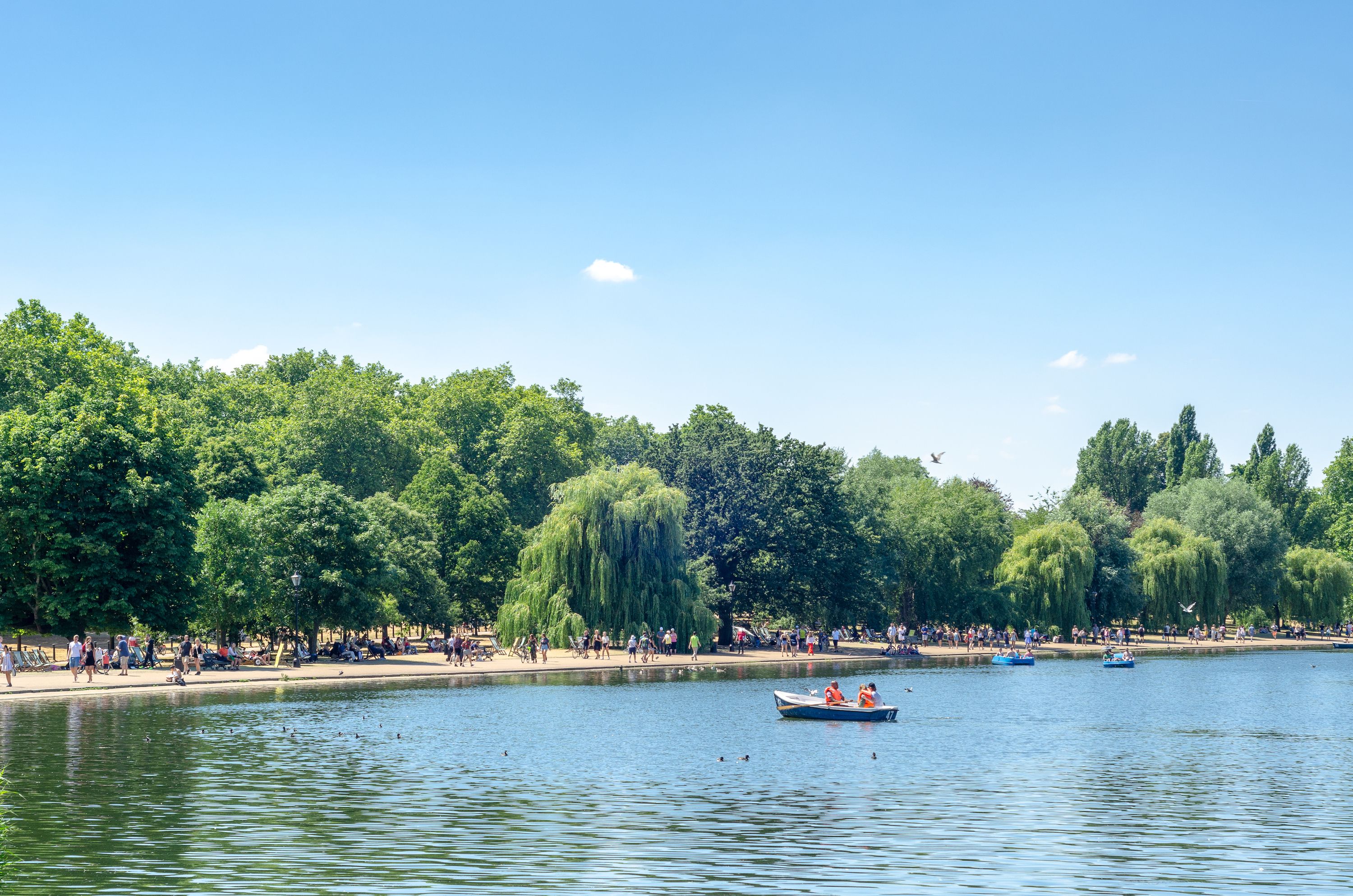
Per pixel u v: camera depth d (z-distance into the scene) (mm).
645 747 43562
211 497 85188
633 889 22578
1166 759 42031
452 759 39594
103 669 68438
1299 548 163250
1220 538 151125
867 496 128625
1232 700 66062
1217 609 139625
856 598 115125
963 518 126562
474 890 22312
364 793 32750
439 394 147500
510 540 112000
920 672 88438
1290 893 22984
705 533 109000
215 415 130750
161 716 50125
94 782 33688
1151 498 167000
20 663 68938
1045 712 58688
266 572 79375
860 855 25719
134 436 76250
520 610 90562
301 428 123062
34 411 91375
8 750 39469
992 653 114312
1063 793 34438
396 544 95375
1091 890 23016
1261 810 31891
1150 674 88750
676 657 93688
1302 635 155750
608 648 92500
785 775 37344
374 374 159500
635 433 196125
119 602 70062
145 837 26484
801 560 111625
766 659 99125
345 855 25016
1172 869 24828
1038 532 125562
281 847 25703
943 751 43469
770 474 113562
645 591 92125
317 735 45188
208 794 32156
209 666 75062
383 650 90062
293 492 83875
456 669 80062
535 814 30016
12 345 96188
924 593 129000
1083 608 124812
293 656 80875
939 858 25578
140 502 71312
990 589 124938
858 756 41844
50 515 70938
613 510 91312
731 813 30656
